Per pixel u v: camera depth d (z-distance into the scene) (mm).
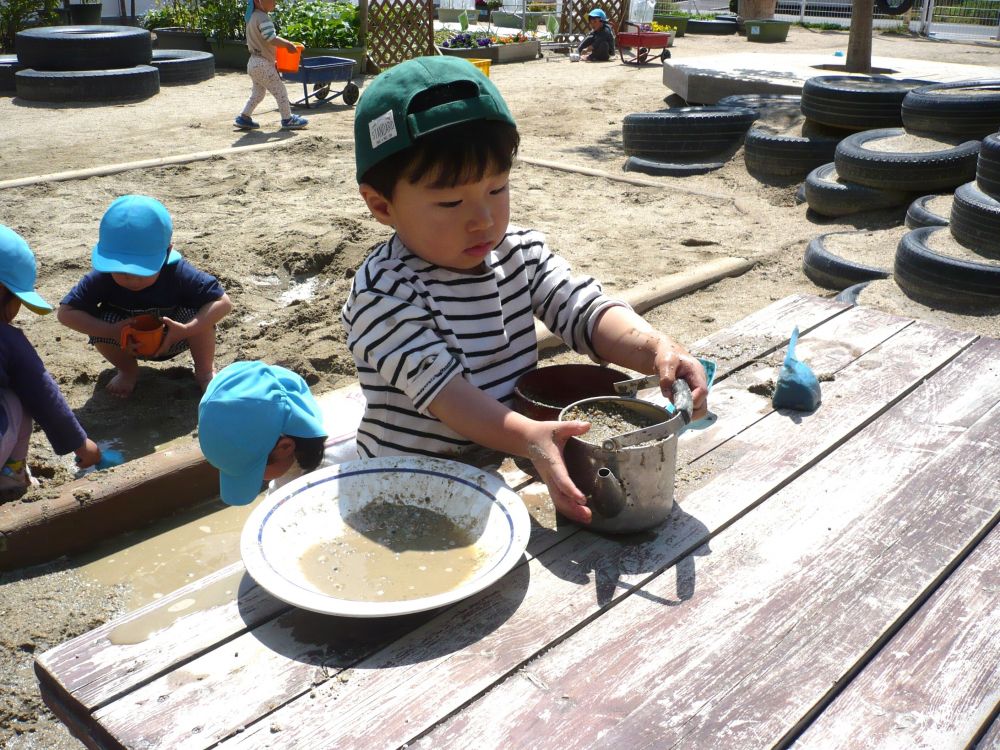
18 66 12359
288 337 4559
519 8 23312
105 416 3848
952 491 1747
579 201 7277
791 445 1925
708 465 1845
